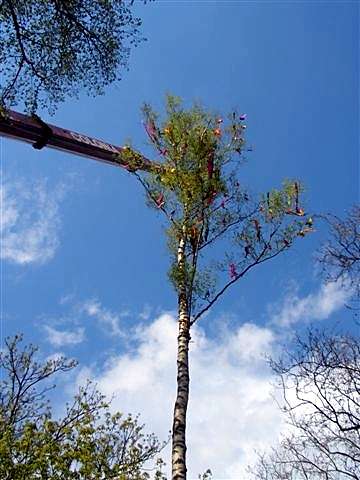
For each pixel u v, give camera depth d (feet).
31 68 29.50
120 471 35.19
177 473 21.52
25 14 28.76
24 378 41.81
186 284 28.76
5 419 37.37
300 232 30.53
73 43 29.94
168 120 33.30
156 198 32.04
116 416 37.58
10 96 29.63
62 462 31.86
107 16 29.81
